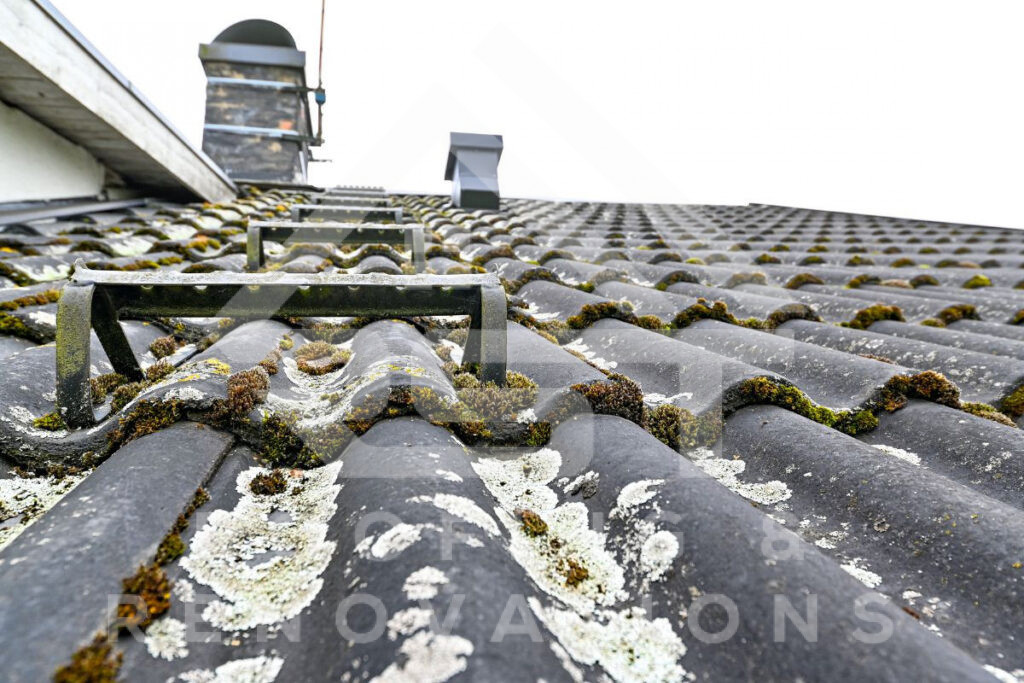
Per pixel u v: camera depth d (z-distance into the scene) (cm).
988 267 485
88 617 74
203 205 593
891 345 237
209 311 154
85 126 480
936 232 729
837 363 192
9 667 65
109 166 576
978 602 95
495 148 715
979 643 89
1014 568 97
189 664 76
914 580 101
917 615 94
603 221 694
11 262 269
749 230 715
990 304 338
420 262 337
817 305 333
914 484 118
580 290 302
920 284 407
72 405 131
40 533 87
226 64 818
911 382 172
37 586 76
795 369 199
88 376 134
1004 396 192
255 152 826
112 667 70
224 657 78
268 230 322
